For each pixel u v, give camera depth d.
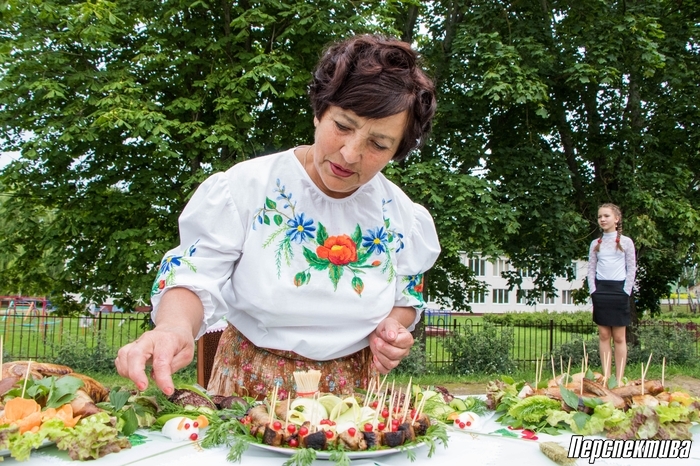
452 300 10.79
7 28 8.01
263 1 7.86
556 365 9.57
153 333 1.14
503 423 1.45
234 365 1.59
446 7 10.20
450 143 9.72
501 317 23.83
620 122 10.27
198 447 1.15
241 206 1.44
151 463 1.05
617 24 9.02
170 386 1.02
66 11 7.34
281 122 9.00
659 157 10.19
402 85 1.24
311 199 1.48
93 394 1.34
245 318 1.57
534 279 10.78
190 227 1.44
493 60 8.52
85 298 8.56
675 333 10.30
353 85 1.22
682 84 9.90
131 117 7.04
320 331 1.52
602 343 6.28
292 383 1.52
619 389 1.59
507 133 10.23
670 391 1.68
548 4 9.99
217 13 8.59
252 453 1.11
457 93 9.76
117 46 8.05
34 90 7.64
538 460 1.14
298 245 1.47
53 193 8.44
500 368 8.85
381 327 1.52
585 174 10.66
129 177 8.49
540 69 9.19
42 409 1.21
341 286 1.50
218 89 8.12
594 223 10.14
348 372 1.58
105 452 1.09
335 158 1.31
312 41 8.28
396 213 1.61
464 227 8.83
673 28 10.19
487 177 9.66
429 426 1.22
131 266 8.22
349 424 1.17
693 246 10.20
